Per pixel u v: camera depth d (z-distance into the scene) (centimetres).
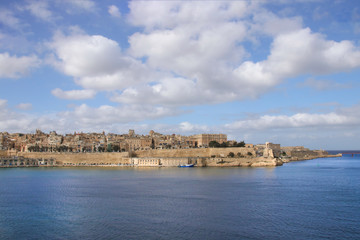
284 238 6134
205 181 13888
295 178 15075
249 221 7194
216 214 7788
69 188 12050
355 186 12294
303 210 8144
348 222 7075
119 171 19925
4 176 17062
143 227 6812
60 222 7212
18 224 7081
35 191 11369
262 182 13500
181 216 7625
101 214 7850
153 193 10694
